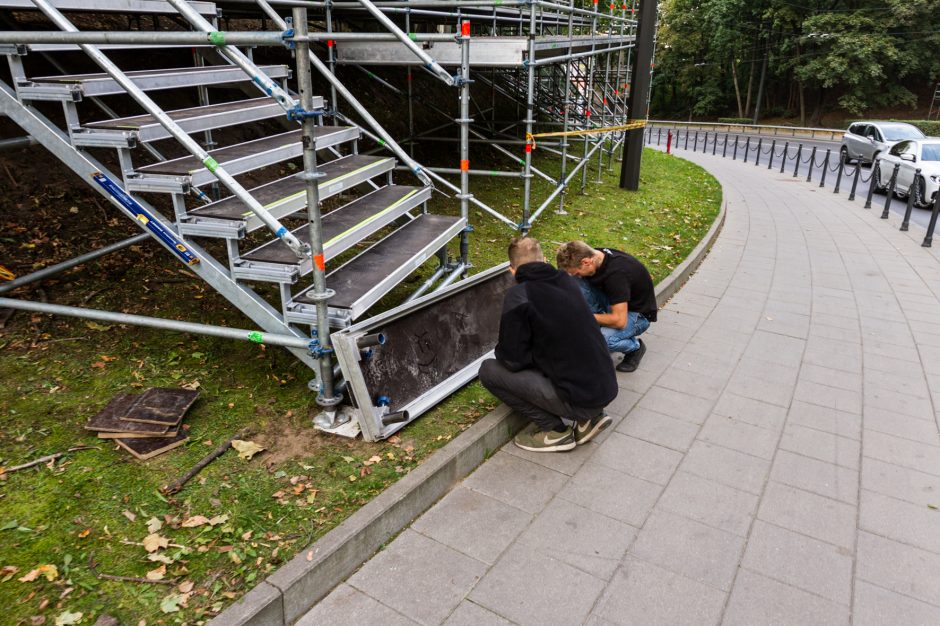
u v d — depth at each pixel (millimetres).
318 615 2432
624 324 4195
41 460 2957
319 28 9516
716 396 4449
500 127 14047
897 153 14828
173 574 2408
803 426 4070
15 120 3420
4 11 6141
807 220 11156
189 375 3822
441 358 3941
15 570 2352
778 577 2740
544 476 3432
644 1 10703
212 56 5676
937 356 5234
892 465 3650
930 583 2730
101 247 5043
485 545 2863
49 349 3896
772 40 51812
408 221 5422
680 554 2859
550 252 6879
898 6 42906
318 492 2939
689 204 11211
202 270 3484
